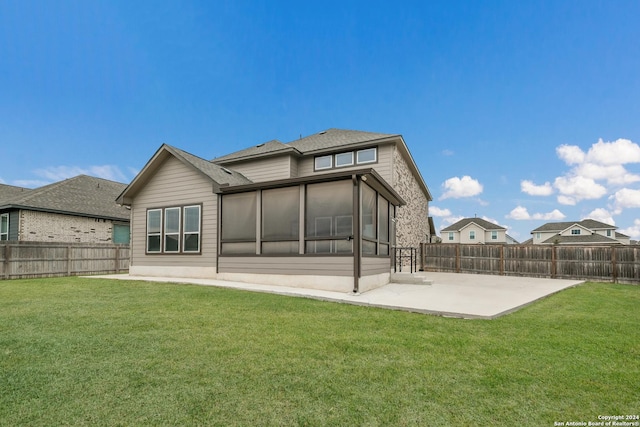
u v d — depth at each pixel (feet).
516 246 43.52
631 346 13.08
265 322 16.29
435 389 9.38
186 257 36.01
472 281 35.42
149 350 12.12
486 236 143.02
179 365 10.80
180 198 37.09
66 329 14.69
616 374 10.43
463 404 8.61
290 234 30.22
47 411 8.05
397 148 46.98
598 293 28.04
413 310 19.58
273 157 50.34
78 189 59.06
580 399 8.91
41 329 14.66
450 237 148.97
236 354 11.82
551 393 9.21
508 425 7.73
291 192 30.55
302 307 20.08
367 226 29.68
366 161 46.37
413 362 11.31
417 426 7.64
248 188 32.07
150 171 38.81
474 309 19.53
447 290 27.99
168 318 16.78
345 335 14.32
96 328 14.88
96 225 55.21
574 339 13.99
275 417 7.91
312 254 28.30
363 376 10.17
